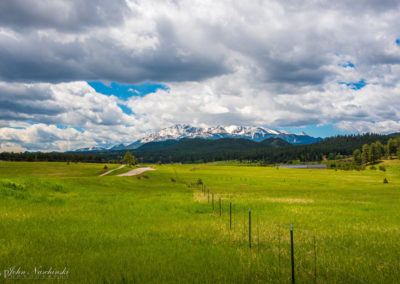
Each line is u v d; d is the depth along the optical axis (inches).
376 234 655.1
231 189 2428.6
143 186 2390.5
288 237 614.9
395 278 369.1
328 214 994.7
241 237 606.5
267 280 362.9
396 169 6309.1
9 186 1323.8
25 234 619.5
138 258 458.6
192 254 486.3
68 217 847.1
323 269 405.7
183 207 1127.0
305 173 5078.7
